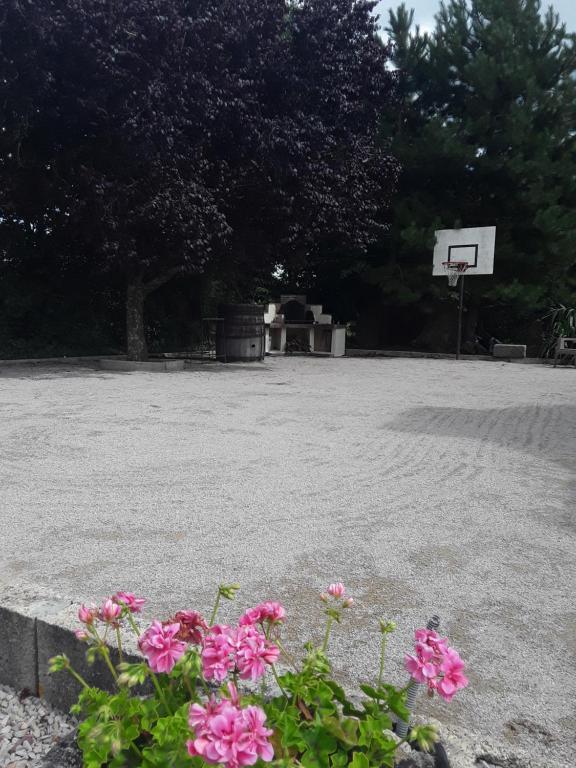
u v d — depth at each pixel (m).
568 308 19.02
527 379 12.32
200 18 11.44
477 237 17.59
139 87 10.73
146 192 11.35
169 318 17.27
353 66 14.15
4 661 2.20
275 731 1.27
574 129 18.98
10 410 7.31
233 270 15.17
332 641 2.35
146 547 3.20
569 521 3.74
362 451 5.50
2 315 13.71
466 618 2.56
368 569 3.00
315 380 11.32
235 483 4.38
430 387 10.60
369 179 15.86
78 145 12.02
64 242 14.00
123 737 1.30
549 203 18.20
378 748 1.31
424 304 20.91
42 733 1.94
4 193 11.93
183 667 1.34
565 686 2.13
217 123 11.79
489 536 3.47
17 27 9.76
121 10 10.45
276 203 12.90
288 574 2.91
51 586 2.73
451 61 18.86
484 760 1.61
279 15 12.61
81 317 15.26
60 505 3.85
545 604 2.69
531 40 18.64
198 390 9.48
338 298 22.81
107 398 8.42
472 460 5.25
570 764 1.77
